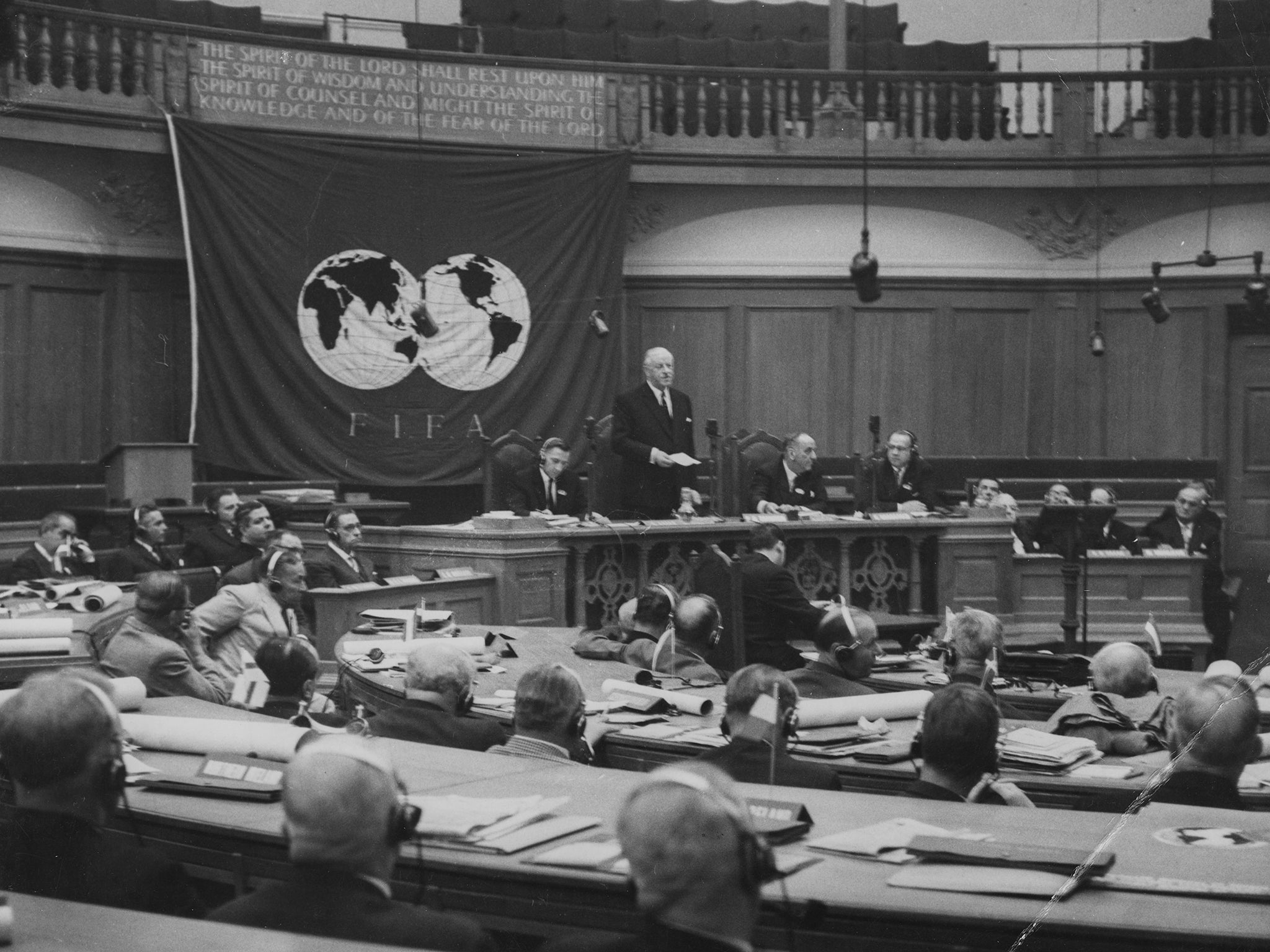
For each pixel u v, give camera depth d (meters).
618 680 5.02
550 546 8.21
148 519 8.23
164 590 4.68
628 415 9.30
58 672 2.72
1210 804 3.23
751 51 13.78
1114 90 14.08
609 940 2.04
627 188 13.16
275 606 6.01
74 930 1.68
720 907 1.97
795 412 14.12
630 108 13.41
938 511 9.62
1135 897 2.19
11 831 2.39
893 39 14.11
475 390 12.59
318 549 9.12
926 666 5.80
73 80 11.51
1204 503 10.13
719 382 14.03
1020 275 14.12
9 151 11.38
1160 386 14.05
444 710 3.95
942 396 14.20
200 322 11.79
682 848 1.96
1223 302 13.82
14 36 11.13
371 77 12.47
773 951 2.20
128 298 11.96
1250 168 13.57
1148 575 9.62
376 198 12.31
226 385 11.88
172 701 4.05
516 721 3.62
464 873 2.39
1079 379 14.20
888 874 2.32
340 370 12.19
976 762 3.14
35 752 2.40
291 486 11.70
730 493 10.05
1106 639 9.56
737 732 3.44
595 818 2.68
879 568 9.36
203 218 11.74
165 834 2.70
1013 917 2.10
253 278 11.90
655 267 13.88
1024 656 5.54
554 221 12.88
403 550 8.48
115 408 11.92
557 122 13.16
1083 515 8.88
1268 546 13.77
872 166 13.75
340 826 2.14
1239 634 10.54
